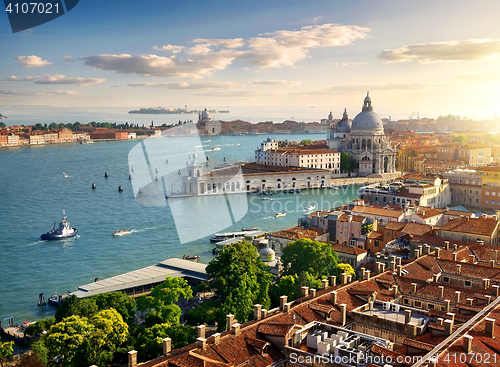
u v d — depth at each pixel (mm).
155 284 149625
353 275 123938
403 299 81750
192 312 114688
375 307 75000
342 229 165875
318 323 62969
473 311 70375
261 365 54625
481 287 89438
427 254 103188
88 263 180625
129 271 170500
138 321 121188
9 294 149750
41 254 192250
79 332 89188
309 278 111312
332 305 71938
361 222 161250
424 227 145625
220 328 98625
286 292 112062
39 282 160500
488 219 135125
